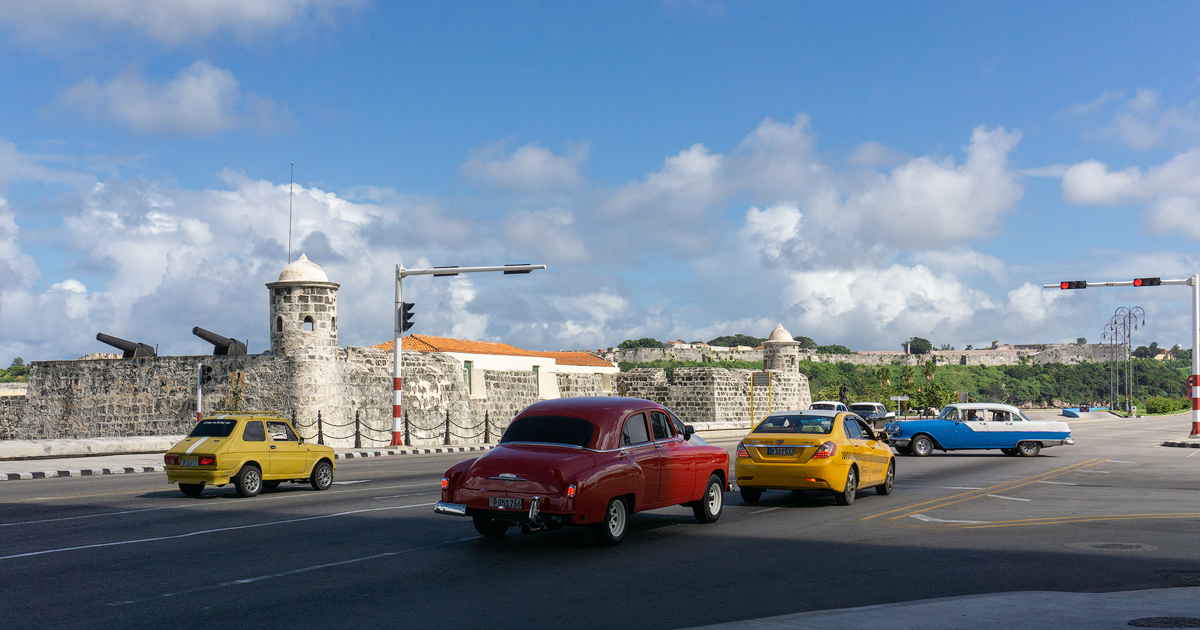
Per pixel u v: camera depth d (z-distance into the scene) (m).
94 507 14.39
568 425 10.96
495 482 10.25
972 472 21.55
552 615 7.25
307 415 32.06
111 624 6.97
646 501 11.25
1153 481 18.92
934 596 7.78
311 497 15.90
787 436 14.70
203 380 29.64
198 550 10.31
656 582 8.55
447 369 40.12
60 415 37.31
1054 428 27.89
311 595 8.00
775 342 65.75
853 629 6.34
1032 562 9.37
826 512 13.89
